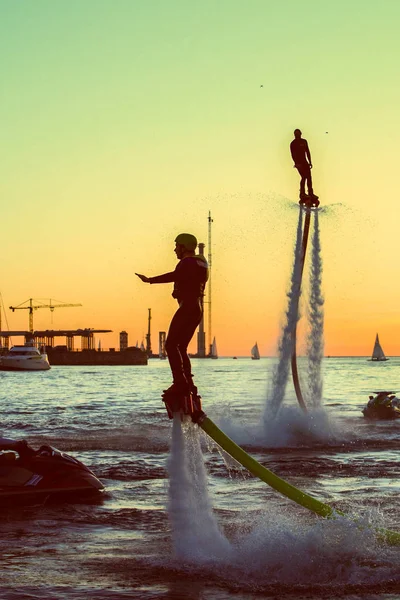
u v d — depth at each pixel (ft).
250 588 28.04
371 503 43.57
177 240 31.71
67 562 31.96
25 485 43.65
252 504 44.09
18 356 526.16
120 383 277.85
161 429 87.30
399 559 30.78
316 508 31.76
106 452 67.26
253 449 68.59
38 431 85.71
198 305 30.81
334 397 162.81
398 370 486.38
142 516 40.98
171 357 30.73
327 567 30.09
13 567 31.30
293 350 78.59
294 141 75.41
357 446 70.28
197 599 26.94
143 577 29.53
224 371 457.68
